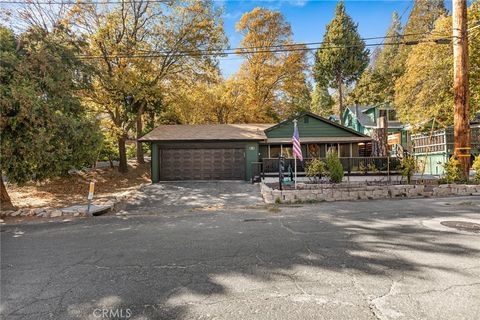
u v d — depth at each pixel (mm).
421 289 3123
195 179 16703
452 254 4203
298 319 2590
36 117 8961
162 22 18844
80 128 10508
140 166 23234
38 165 9469
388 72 36938
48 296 3234
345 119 37031
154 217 8328
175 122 27844
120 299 3096
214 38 19500
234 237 5543
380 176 15672
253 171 15359
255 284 3367
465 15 10773
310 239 5199
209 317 2672
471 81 16219
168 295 3152
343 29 33625
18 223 7977
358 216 7133
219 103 27562
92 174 19797
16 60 9156
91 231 6648
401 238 5074
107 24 16953
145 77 18750
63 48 11211
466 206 7980
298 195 10242
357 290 3135
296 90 29641
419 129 19125
